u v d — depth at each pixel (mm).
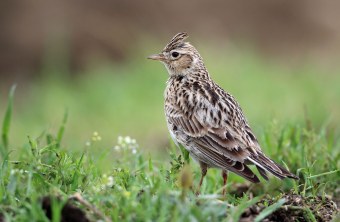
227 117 9125
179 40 10188
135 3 22391
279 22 22688
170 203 6828
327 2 23312
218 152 8898
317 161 9531
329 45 22000
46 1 21734
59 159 8141
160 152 13359
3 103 19406
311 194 8414
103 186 7859
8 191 7422
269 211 7137
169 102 9711
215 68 18641
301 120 14773
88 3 22062
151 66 19016
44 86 19531
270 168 8430
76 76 20562
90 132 16234
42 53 20875
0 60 20750
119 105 17328
